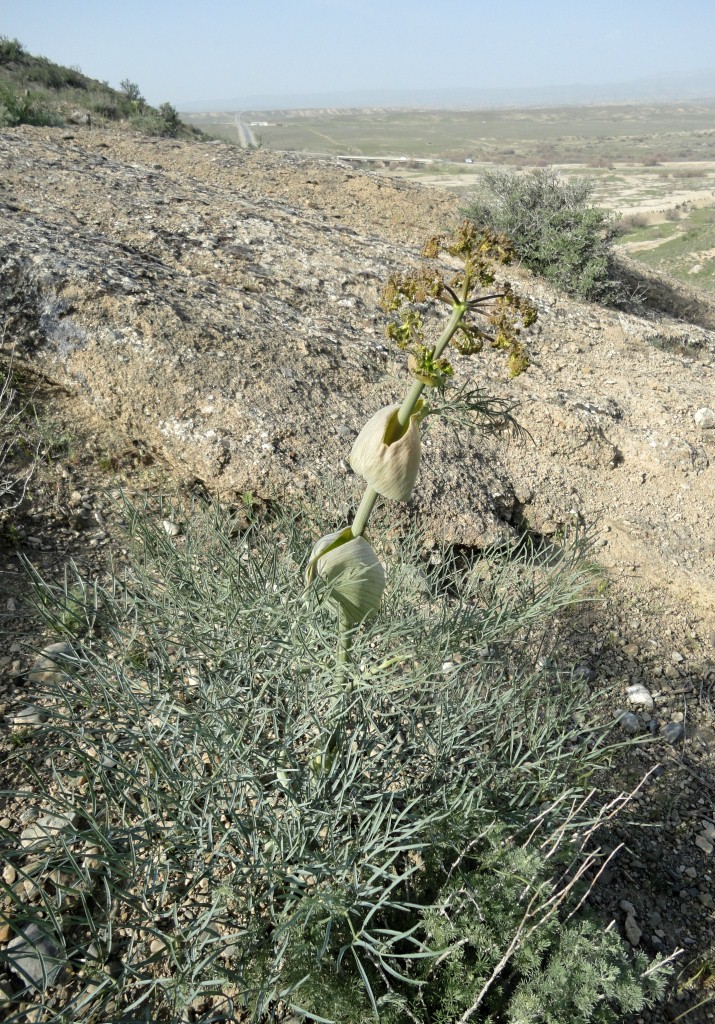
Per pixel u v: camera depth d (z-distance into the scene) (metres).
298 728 2.19
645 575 5.05
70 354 4.65
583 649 4.33
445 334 1.99
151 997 1.88
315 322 6.09
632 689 4.10
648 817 3.37
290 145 136.75
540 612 2.73
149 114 18.28
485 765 2.34
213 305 5.60
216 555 2.65
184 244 6.84
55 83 19.77
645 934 2.87
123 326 4.77
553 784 2.42
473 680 2.71
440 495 4.62
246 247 7.24
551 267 9.66
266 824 2.04
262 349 5.18
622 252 14.42
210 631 2.39
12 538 3.67
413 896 2.25
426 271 1.96
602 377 7.24
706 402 6.88
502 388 6.03
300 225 8.51
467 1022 1.95
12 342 4.64
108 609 2.58
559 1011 1.96
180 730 2.18
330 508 3.53
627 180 89.56
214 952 1.78
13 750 2.72
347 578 2.18
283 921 1.88
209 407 4.55
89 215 6.90
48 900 1.67
